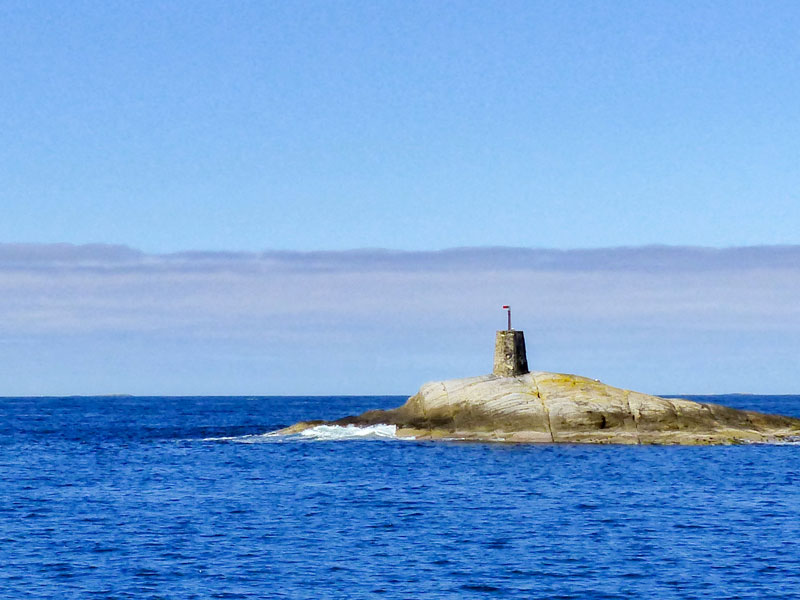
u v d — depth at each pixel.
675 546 43.03
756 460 76.00
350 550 42.31
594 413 85.44
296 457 80.25
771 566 39.38
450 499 56.38
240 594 35.66
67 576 38.12
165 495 58.72
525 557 41.00
